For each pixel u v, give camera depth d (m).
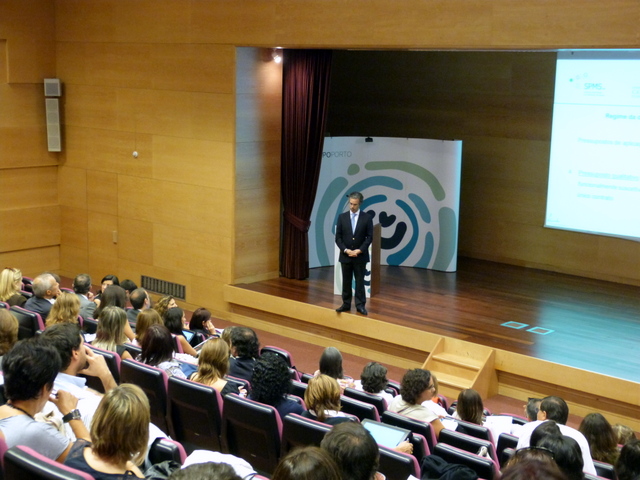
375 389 5.80
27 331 6.16
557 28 7.96
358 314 9.73
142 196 11.77
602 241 11.66
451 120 13.03
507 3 8.23
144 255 11.92
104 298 6.68
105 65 11.84
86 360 3.97
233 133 10.52
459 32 8.60
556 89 11.20
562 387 8.16
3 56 11.95
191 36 10.76
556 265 12.20
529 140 12.24
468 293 10.88
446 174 11.94
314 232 11.96
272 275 11.41
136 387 2.80
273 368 4.59
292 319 10.38
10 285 7.55
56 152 12.72
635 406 7.70
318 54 10.54
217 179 10.80
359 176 12.24
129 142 11.77
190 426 4.79
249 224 10.94
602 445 4.95
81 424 3.15
